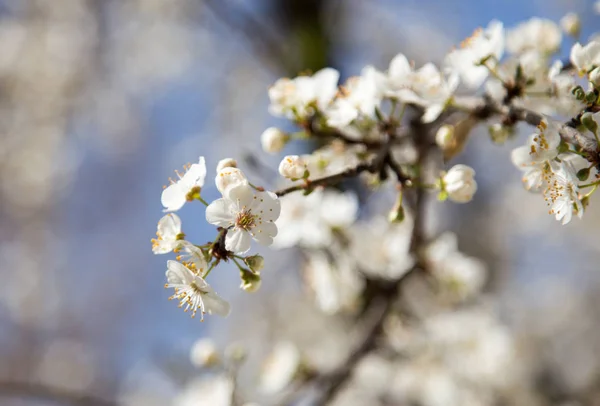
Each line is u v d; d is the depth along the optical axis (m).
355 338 0.65
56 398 0.72
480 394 0.77
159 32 1.51
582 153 0.47
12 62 1.56
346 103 0.53
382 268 0.64
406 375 0.70
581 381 1.02
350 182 0.79
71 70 1.58
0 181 1.65
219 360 0.59
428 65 0.53
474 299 0.81
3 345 1.57
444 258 0.65
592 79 0.47
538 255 1.34
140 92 1.65
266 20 1.08
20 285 1.64
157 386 1.14
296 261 1.13
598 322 1.17
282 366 0.63
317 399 0.61
